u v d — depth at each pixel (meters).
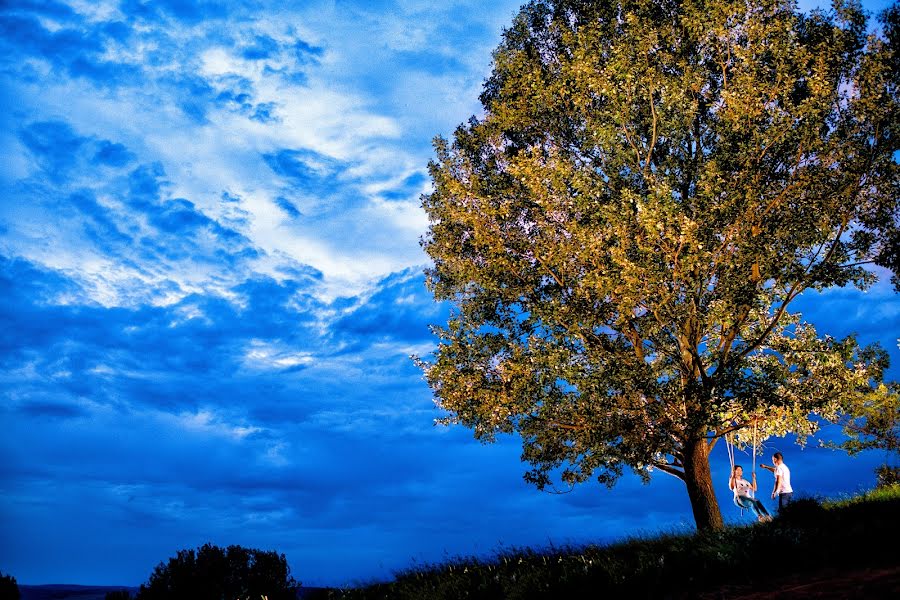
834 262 16.27
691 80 16.42
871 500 12.72
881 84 15.36
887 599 7.05
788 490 16.33
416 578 16.11
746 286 15.73
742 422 16.78
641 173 16.86
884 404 17.73
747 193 15.24
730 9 15.70
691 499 16.48
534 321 16.86
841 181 15.72
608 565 11.71
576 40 17.00
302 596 18.30
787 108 15.54
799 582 8.59
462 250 17.92
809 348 16.50
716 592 9.05
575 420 16.45
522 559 14.70
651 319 15.95
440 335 17.89
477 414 16.75
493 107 18.05
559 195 16.12
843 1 16.05
